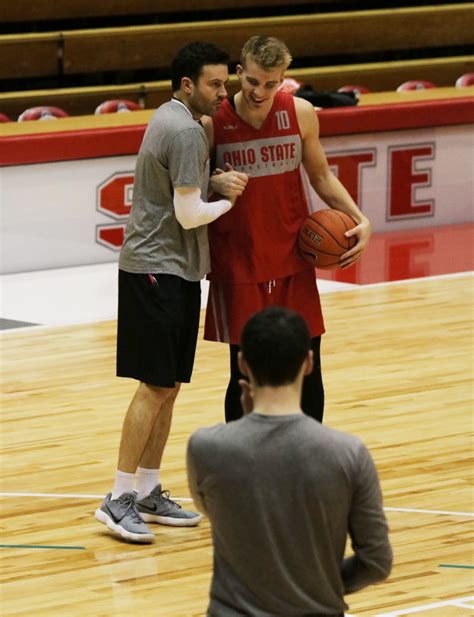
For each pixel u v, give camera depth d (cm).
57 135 2034
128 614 887
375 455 1231
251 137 1020
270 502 547
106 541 1035
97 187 2089
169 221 1004
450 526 1050
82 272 2061
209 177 1012
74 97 2652
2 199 2025
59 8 2788
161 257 1006
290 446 548
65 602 910
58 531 1056
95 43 2728
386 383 1480
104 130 2072
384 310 1820
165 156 986
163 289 1003
